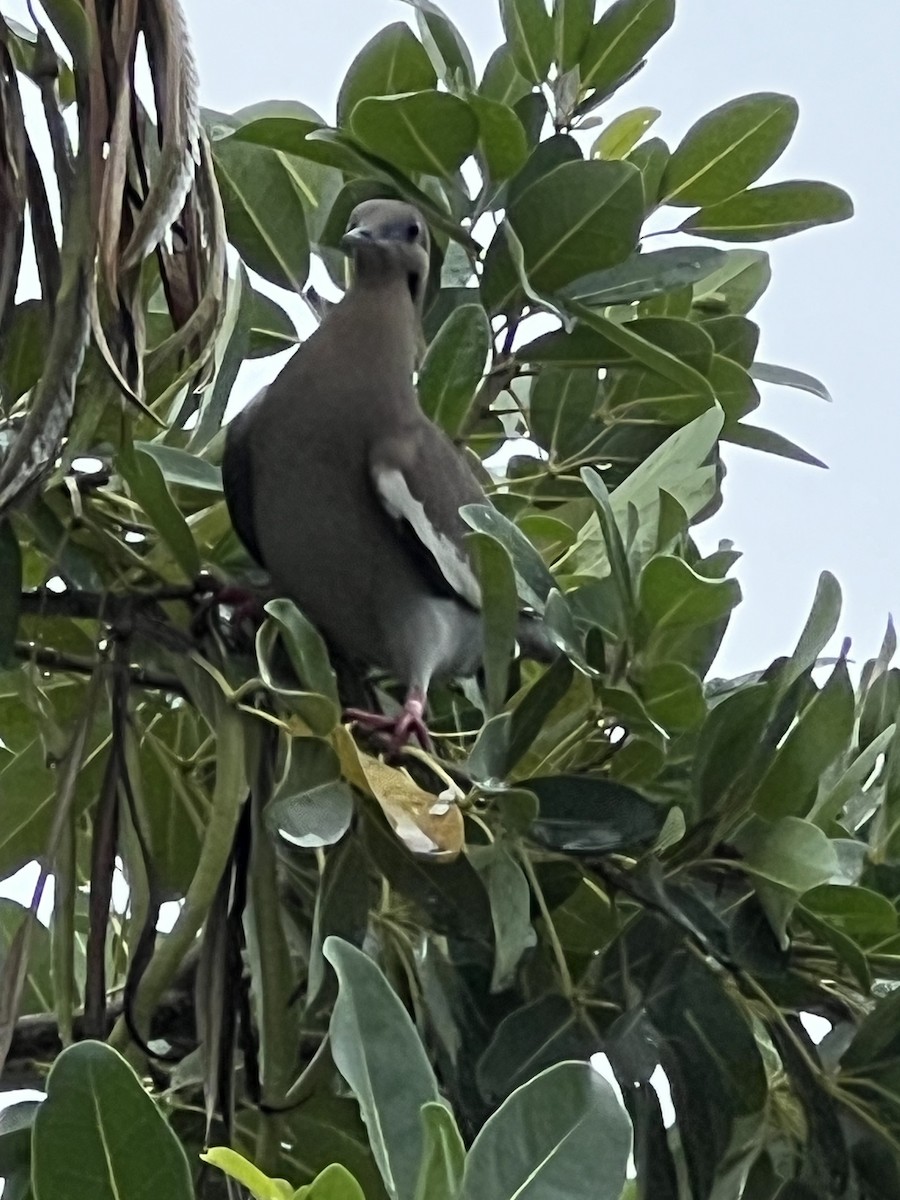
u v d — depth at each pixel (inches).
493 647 110.1
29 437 100.0
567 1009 108.7
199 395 127.5
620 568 112.4
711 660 116.0
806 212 146.2
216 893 109.3
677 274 138.3
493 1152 79.7
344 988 82.7
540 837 108.2
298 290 146.6
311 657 104.0
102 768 127.5
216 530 138.4
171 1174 77.2
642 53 144.1
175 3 104.3
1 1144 105.5
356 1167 115.5
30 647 115.1
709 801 109.7
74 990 112.3
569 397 143.9
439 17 147.0
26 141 104.7
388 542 138.7
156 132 117.4
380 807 104.0
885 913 108.3
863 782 125.8
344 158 135.0
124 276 103.0
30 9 102.6
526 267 134.6
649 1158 109.4
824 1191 109.5
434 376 139.7
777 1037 110.3
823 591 108.5
